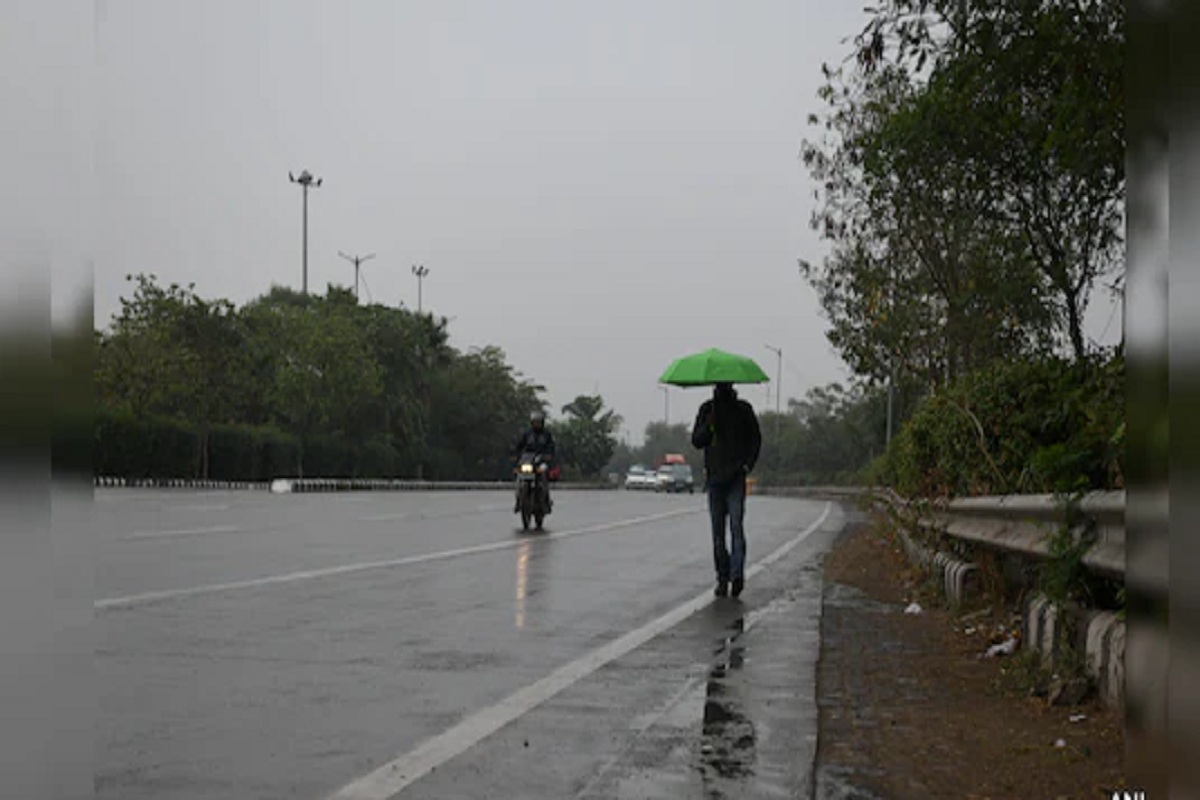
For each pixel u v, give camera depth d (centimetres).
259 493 3712
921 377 2172
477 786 460
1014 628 846
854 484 6425
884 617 1001
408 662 720
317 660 712
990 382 1102
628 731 555
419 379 6962
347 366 5472
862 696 646
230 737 523
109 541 1413
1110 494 584
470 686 655
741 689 662
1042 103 937
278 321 5469
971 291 1744
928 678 702
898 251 2031
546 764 493
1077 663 618
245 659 703
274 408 5500
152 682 623
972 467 1133
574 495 4850
